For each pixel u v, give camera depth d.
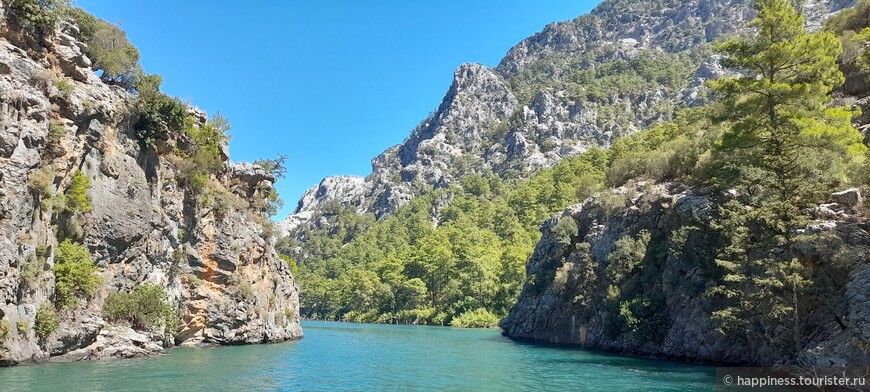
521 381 30.38
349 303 146.88
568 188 137.12
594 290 57.34
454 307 113.44
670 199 52.72
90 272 34.25
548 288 66.50
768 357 33.09
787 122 36.16
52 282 31.84
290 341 59.41
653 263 50.16
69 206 34.00
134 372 29.09
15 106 29.66
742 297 31.80
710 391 27.03
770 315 29.14
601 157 150.50
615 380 31.05
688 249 45.25
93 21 39.81
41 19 33.25
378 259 177.62
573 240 65.88
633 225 55.94
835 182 33.75
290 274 64.88
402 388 27.22
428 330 90.31
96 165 36.72
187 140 47.81
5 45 30.83
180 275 45.69
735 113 39.12
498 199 197.62
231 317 49.66
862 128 42.03
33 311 29.80
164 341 42.34
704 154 52.69
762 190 34.22
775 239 30.73
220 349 45.75
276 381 28.47
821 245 28.62
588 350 52.62
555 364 39.38
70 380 25.30
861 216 30.52
